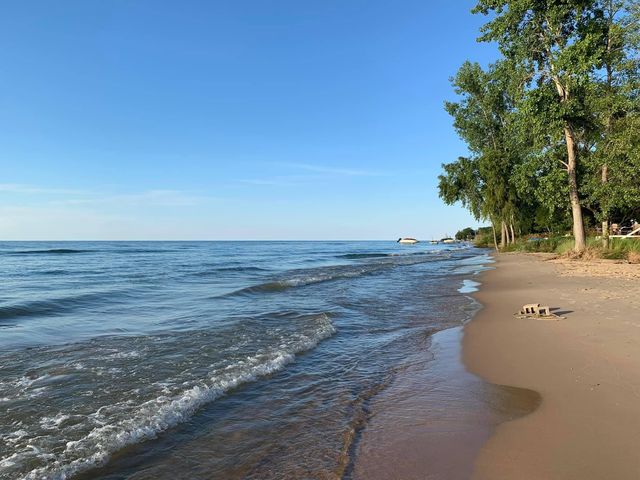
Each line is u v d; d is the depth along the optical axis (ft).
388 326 31.40
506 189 130.93
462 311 36.22
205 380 19.39
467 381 18.30
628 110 65.05
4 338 28.71
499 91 119.96
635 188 62.64
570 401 15.08
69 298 48.57
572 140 73.61
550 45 72.13
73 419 15.35
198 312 38.68
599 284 44.75
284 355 23.32
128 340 27.35
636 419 13.29
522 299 38.91
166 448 13.34
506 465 11.12
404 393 17.33
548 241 119.03
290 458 12.42
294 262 131.75
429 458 11.82
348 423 14.69
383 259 141.28
